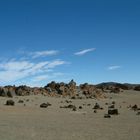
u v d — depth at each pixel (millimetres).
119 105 72438
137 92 115312
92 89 105438
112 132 27781
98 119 40000
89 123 34906
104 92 110000
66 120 37812
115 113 48250
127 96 102938
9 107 55469
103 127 31375
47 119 38531
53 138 24141
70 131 28016
